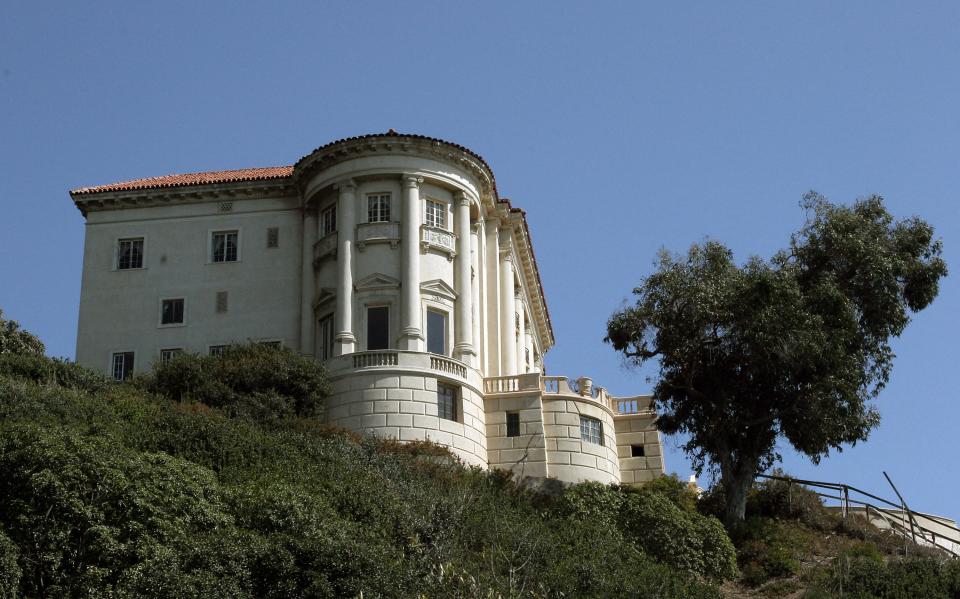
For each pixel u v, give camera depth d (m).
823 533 46.09
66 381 45.66
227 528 30.53
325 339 53.72
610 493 42.59
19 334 51.94
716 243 48.50
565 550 36.28
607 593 33.88
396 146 53.94
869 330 48.53
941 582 39.66
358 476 38.59
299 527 31.03
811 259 49.25
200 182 57.69
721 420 47.28
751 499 48.16
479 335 55.16
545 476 50.38
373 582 28.83
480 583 31.73
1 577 26.70
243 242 57.12
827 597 38.22
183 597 26.67
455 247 54.19
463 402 50.72
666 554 39.97
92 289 56.97
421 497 37.91
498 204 61.09
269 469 37.16
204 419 39.62
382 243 53.12
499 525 36.56
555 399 51.97
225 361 49.66
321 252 54.44
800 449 47.19
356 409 49.56
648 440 53.78
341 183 54.06
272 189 57.53
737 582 41.62
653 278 47.84
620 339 47.84
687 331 46.91
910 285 49.19
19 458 30.05
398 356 50.31
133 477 31.00
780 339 45.34
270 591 28.09
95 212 58.28
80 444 31.25
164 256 57.25
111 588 27.33
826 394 46.09
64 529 28.70
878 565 40.94
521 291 66.50
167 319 56.31
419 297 52.22
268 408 47.44
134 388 48.19
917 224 50.22
